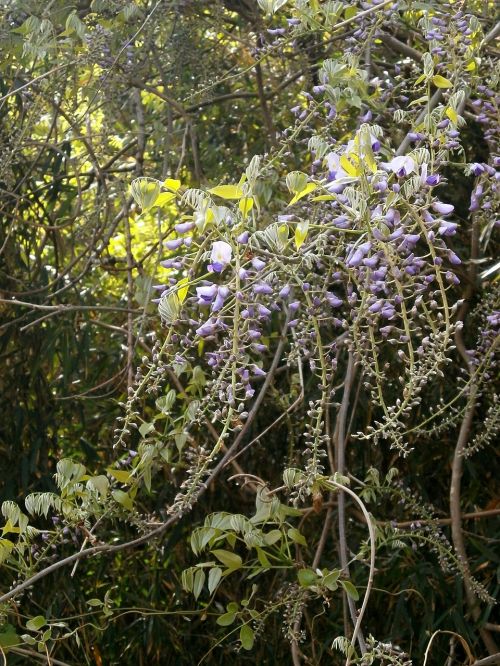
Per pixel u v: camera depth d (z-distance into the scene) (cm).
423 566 261
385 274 162
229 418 159
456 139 182
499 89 215
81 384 305
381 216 154
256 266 156
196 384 214
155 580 288
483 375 212
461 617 251
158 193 147
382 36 247
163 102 319
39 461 294
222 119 325
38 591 276
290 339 267
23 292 282
